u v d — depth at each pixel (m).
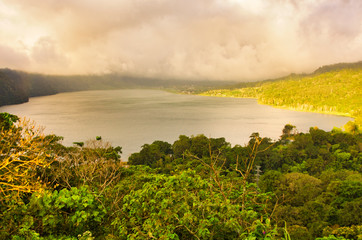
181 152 43.94
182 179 6.25
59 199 5.56
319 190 23.36
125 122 116.31
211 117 133.50
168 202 5.28
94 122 116.06
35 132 6.55
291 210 17.58
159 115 143.50
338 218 17.02
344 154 44.94
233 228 4.64
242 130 94.12
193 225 4.93
